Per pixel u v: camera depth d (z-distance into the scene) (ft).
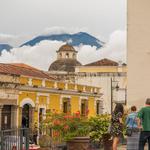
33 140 75.05
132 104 54.44
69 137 52.54
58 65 271.90
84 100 202.39
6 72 147.23
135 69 54.60
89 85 225.15
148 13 54.49
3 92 142.72
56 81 178.50
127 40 54.95
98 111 218.38
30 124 156.76
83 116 57.77
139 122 45.14
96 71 247.09
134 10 54.85
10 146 51.08
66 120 55.11
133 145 48.44
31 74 176.24
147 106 45.14
